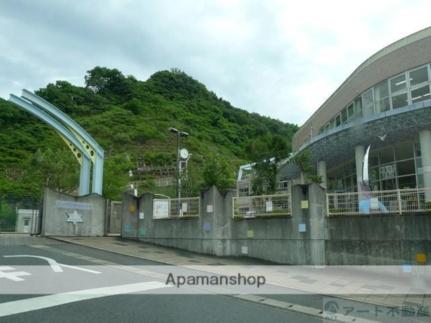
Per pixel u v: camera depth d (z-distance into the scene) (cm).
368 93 2119
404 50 1916
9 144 5553
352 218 1409
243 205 1634
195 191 2788
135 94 9306
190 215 1730
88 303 729
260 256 1559
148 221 1873
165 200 1845
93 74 9731
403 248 1306
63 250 1467
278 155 2181
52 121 2309
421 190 1318
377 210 1376
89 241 1806
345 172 2459
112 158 6216
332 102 2614
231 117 9894
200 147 7088
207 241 1642
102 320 632
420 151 1800
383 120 1653
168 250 1678
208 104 10181
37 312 657
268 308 815
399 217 1328
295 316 765
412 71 1872
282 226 1525
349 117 2341
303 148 2072
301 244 1474
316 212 1463
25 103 2252
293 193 1522
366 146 1923
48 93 8206
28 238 1789
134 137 7362
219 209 1648
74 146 2395
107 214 2192
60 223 1970
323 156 2139
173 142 7400
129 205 1973
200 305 787
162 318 666
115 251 1534
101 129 7344
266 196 1588
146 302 768
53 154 3662
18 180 4328
